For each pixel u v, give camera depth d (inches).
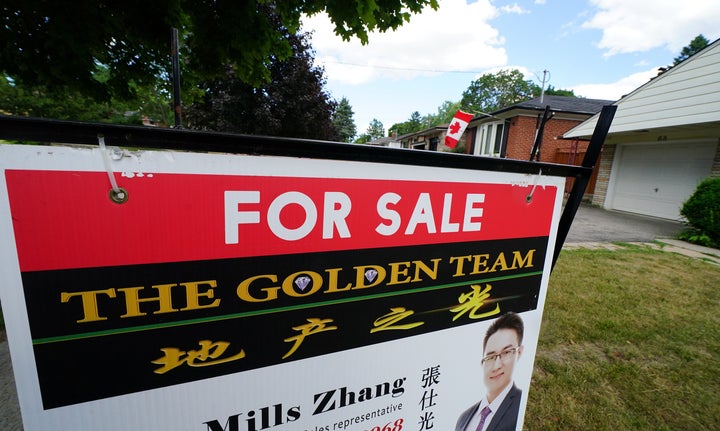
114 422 29.5
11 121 22.0
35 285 25.1
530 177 44.7
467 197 40.8
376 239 36.3
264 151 29.4
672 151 351.9
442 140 1049.5
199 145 27.1
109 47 103.2
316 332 35.5
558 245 50.9
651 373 91.0
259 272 31.6
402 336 40.8
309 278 33.9
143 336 28.9
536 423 73.1
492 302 46.8
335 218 33.6
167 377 30.3
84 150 24.4
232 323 31.6
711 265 190.2
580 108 590.9
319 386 37.1
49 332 26.1
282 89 349.1
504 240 45.3
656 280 161.8
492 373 49.6
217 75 124.7
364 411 40.9
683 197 339.3
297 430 37.4
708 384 87.7
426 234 39.3
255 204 30.0
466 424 49.6
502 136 637.9
